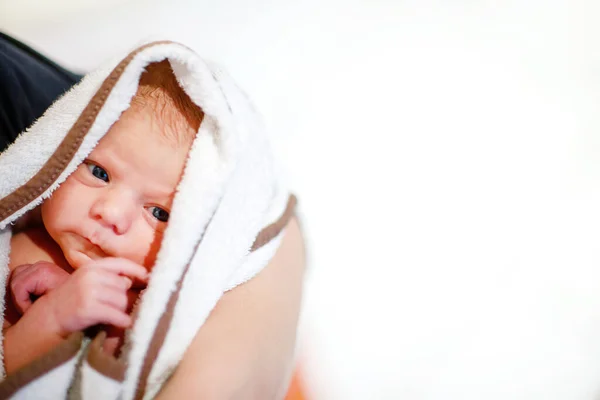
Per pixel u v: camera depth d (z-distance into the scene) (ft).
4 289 2.32
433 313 3.52
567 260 3.70
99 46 4.35
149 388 2.18
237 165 2.21
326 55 4.49
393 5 4.78
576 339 3.45
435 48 4.59
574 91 4.40
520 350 3.42
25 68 2.96
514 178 4.00
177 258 2.14
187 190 2.14
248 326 2.26
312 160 4.03
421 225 3.82
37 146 2.23
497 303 3.56
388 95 4.33
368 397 3.29
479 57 4.57
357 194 3.91
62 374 2.02
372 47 4.54
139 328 2.11
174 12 4.55
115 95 2.12
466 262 3.68
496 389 3.31
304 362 3.35
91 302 2.04
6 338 2.09
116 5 4.53
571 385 3.33
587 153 4.11
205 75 2.08
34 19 4.40
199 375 2.05
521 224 3.83
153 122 2.19
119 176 2.21
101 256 2.30
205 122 2.17
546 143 4.15
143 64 2.09
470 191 3.95
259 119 2.68
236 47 4.45
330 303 3.53
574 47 4.63
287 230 2.85
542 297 3.58
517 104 4.33
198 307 2.23
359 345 3.42
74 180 2.26
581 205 3.90
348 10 4.70
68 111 2.22
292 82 4.33
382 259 3.69
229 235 2.33
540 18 4.78
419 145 4.13
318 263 3.65
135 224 2.25
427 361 3.38
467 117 4.26
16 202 2.27
